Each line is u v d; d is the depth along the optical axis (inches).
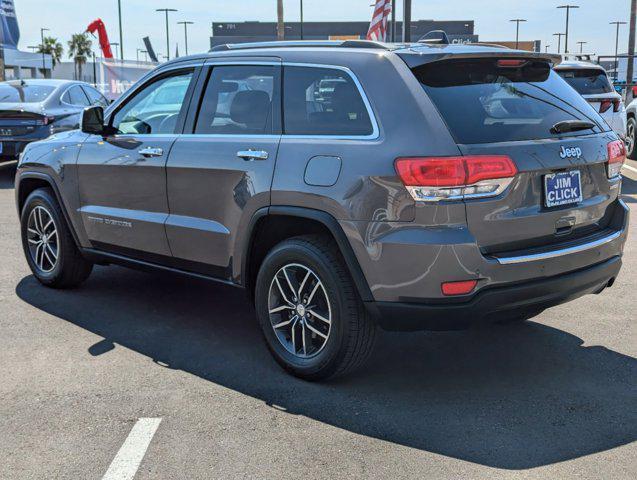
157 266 187.8
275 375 158.4
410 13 607.2
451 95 139.9
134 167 185.2
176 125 179.6
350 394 148.5
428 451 124.6
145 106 189.9
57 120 465.1
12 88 486.0
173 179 175.3
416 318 135.6
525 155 136.6
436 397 147.0
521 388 151.2
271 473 117.4
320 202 142.9
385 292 136.3
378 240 135.1
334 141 144.7
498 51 146.2
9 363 163.8
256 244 162.6
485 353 171.2
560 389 150.6
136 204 187.5
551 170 140.9
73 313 200.4
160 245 182.7
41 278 224.4
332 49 155.2
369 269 137.2
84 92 531.5
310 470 118.3
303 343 154.4
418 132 134.0
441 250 130.1
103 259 203.9
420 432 131.7
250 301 168.2
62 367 161.8
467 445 126.7
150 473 117.3
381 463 120.6
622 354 169.6
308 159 146.9
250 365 164.1
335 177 141.3
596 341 178.2
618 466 119.4
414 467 119.2
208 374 158.6
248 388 151.2
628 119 549.0
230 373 159.3
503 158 133.3
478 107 140.2
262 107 161.2
